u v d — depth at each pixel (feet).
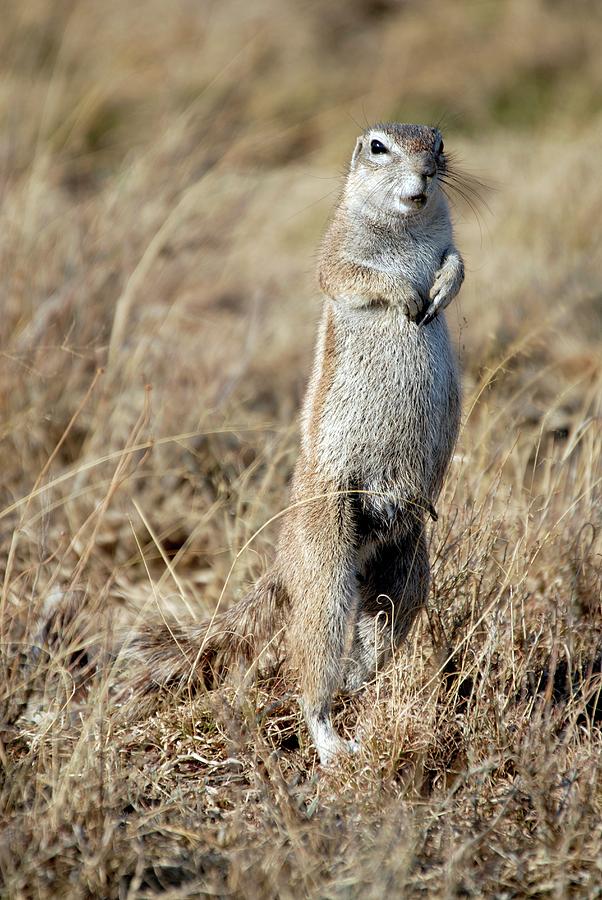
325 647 31.04
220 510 42.01
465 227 73.05
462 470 36.11
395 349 31.63
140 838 24.75
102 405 44.09
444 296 31.83
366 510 32.12
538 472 42.32
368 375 31.78
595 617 33.65
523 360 52.60
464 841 24.17
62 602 33.86
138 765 28.71
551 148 82.53
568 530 35.99
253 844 24.72
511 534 35.19
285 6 109.19
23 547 39.32
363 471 32.04
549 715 28.30
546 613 33.17
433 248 32.89
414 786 27.22
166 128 67.05
